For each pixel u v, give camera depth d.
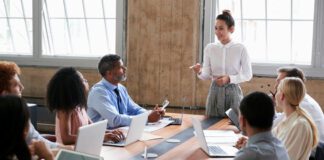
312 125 2.71
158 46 5.11
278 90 2.88
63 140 2.79
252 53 5.07
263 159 2.06
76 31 5.79
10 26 6.04
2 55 5.97
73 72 2.85
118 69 3.64
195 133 3.13
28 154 1.64
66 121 2.81
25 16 5.93
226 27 3.97
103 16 5.61
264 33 4.99
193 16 4.95
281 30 4.92
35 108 4.90
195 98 5.03
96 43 5.72
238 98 3.94
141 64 5.20
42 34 5.82
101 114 3.48
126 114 3.88
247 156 2.07
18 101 1.61
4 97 1.60
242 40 5.10
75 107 2.85
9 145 1.57
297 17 4.83
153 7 5.09
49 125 5.53
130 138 2.89
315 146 2.83
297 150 2.65
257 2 4.96
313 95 4.70
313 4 4.74
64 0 5.74
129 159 2.52
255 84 4.85
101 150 2.69
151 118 3.56
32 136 2.56
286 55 4.94
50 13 5.83
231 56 3.99
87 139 2.39
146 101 5.21
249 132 2.19
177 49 5.04
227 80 3.90
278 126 2.87
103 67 3.65
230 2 5.03
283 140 2.71
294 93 2.73
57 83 2.80
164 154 2.65
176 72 5.07
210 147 2.83
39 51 5.81
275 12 4.91
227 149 2.79
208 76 4.16
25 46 6.01
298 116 2.74
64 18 5.79
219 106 3.99
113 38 5.61
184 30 5.00
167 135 3.20
